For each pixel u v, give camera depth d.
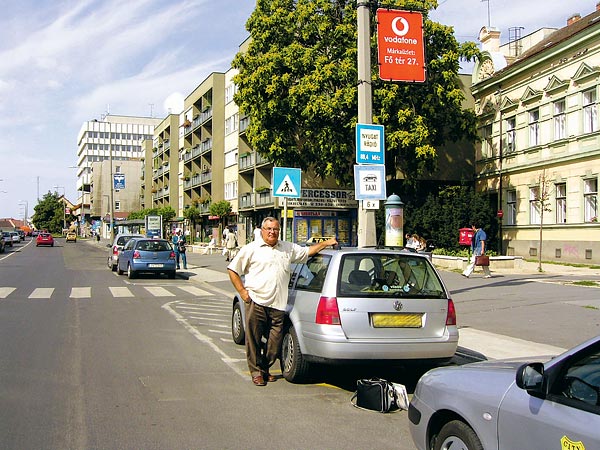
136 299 15.91
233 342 9.86
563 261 25.73
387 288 6.77
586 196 24.66
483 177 32.75
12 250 55.59
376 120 26.22
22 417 5.75
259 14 29.03
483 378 3.81
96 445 5.01
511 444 3.38
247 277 7.20
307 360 6.91
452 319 6.94
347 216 39.75
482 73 33.50
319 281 6.98
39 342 9.53
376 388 6.14
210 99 57.56
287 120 28.36
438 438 4.05
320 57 27.19
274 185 12.70
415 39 10.88
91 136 144.88
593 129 24.05
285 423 5.71
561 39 25.80
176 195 73.06
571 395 3.14
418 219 28.94
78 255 44.41
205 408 6.15
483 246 19.80
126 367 7.91
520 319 11.33
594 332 9.90
